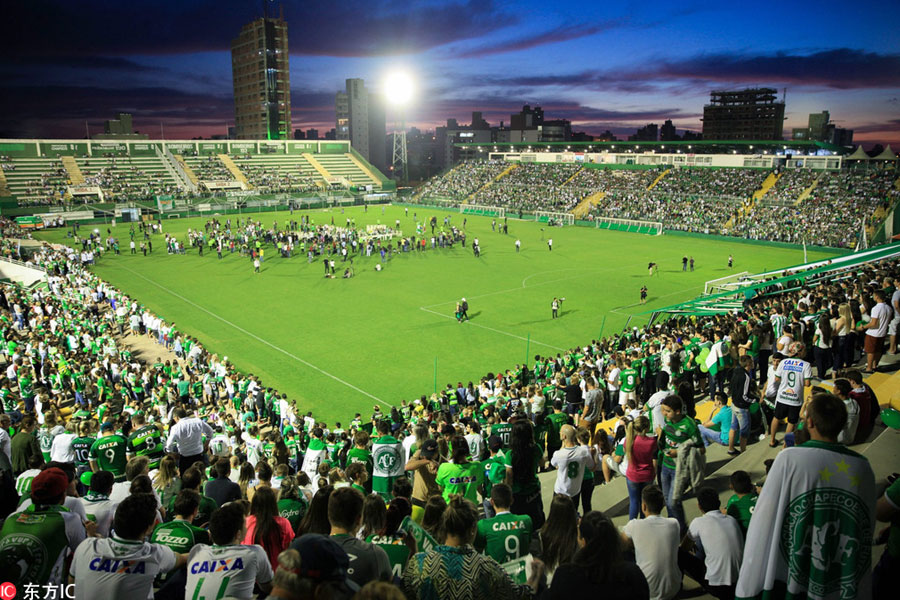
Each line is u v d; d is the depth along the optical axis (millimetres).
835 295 19375
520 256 67312
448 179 130000
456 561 5031
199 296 47938
